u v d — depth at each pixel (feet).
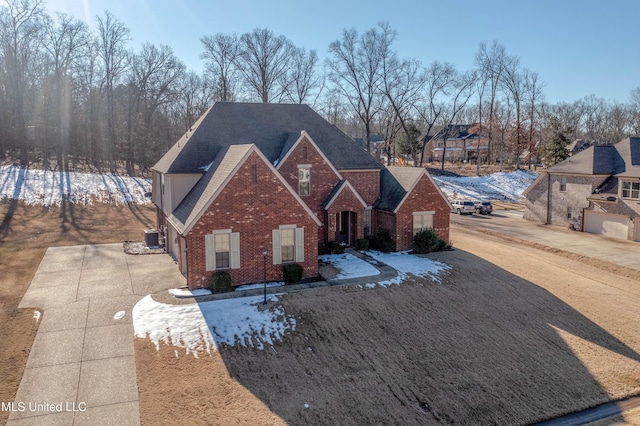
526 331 58.54
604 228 117.08
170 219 75.61
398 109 205.26
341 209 85.71
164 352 48.70
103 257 84.17
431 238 86.63
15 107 176.04
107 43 180.96
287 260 69.36
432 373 48.34
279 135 91.56
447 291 68.39
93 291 64.95
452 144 297.12
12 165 154.51
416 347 53.01
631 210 109.40
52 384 42.60
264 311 58.03
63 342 50.11
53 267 77.30
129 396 41.29
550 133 214.90
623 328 60.54
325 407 41.78
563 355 53.57
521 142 238.68
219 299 61.05
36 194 128.77
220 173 69.46
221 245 65.26
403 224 87.15
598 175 119.14
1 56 175.01
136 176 173.06
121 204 133.28
